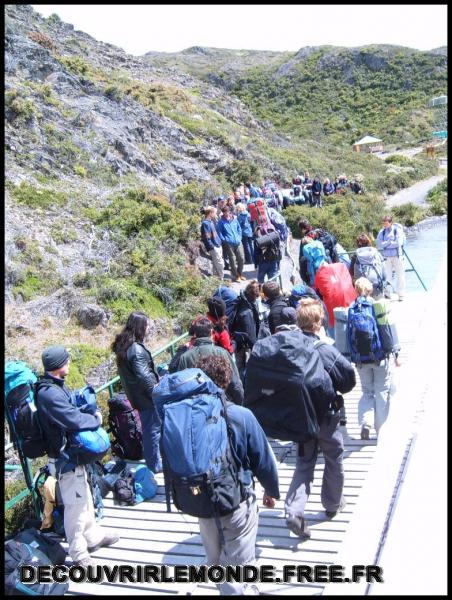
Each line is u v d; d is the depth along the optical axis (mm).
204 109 40406
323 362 4551
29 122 18438
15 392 4605
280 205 26062
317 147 55781
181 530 5195
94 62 35875
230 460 3547
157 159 23453
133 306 12914
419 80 88500
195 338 5500
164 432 3541
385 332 5973
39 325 11227
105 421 7859
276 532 4969
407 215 34031
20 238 13086
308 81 94938
